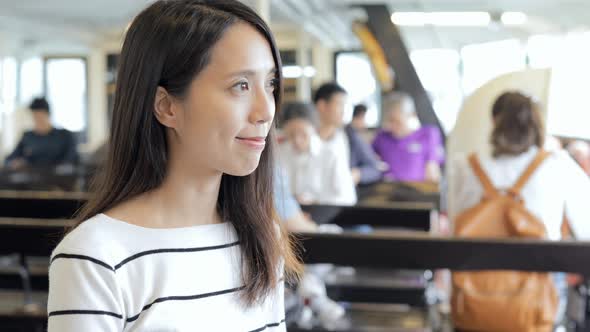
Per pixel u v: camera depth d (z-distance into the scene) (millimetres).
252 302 1193
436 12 10797
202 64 1069
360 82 14164
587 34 11023
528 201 2760
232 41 1076
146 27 1094
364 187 4613
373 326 3119
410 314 3320
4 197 3664
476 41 14281
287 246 1338
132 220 1103
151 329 1063
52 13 10891
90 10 10680
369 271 3721
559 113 5691
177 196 1136
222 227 1198
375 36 9852
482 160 2857
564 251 2502
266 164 1270
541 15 11023
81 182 5246
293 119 3873
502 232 2781
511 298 2715
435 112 9562
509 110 2803
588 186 2781
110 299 1024
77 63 13867
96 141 13914
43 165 6309
